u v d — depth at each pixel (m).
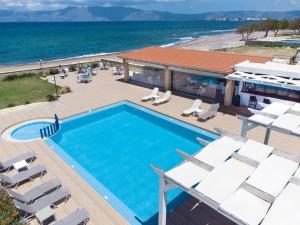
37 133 16.42
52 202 9.38
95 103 20.95
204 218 9.09
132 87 25.38
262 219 5.35
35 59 62.44
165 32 156.50
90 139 16.20
